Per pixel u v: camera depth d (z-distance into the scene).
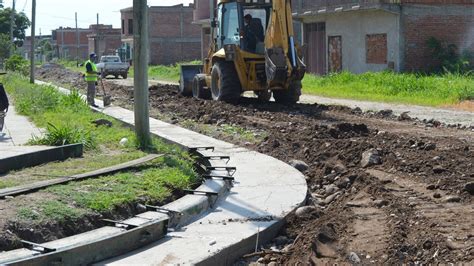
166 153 13.34
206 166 12.63
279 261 7.93
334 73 37.22
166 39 81.31
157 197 9.88
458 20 35.84
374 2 36.53
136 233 8.04
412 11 35.34
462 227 8.49
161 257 7.64
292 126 18.61
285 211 9.48
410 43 35.44
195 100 27.28
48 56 124.88
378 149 13.30
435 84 29.59
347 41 39.91
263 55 24.67
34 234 8.03
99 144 14.90
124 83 47.31
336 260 7.80
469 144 14.59
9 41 74.19
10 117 21.88
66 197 9.29
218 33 26.22
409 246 7.93
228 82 25.14
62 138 14.18
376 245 8.09
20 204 8.81
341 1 40.41
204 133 18.12
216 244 8.04
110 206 9.10
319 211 9.62
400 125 18.91
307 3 44.00
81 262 7.36
